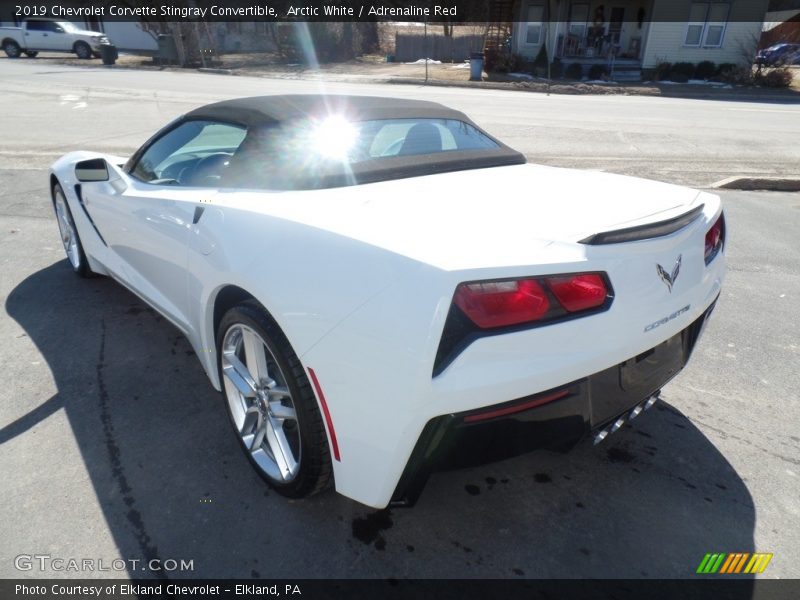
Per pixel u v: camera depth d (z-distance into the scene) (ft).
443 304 5.05
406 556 6.34
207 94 52.34
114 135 31.78
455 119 10.11
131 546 6.35
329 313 5.68
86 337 10.98
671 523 6.85
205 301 7.57
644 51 84.53
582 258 5.42
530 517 6.92
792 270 15.40
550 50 88.89
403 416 5.30
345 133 8.28
